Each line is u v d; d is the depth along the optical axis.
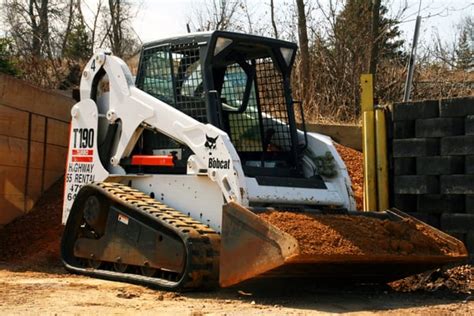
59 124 13.91
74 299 7.82
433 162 10.67
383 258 7.98
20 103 12.88
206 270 8.36
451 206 10.50
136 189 10.00
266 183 8.95
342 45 20.58
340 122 17.34
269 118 10.13
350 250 7.80
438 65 21.56
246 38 9.59
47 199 13.40
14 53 23.84
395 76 20.03
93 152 10.49
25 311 7.02
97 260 10.01
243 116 10.07
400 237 8.62
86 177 10.55
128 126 10.07
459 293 8.98
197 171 9.10
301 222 8.15
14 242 12.24
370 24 20.59
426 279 9.88
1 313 6.90
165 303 7.71
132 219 9.38
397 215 9.25
